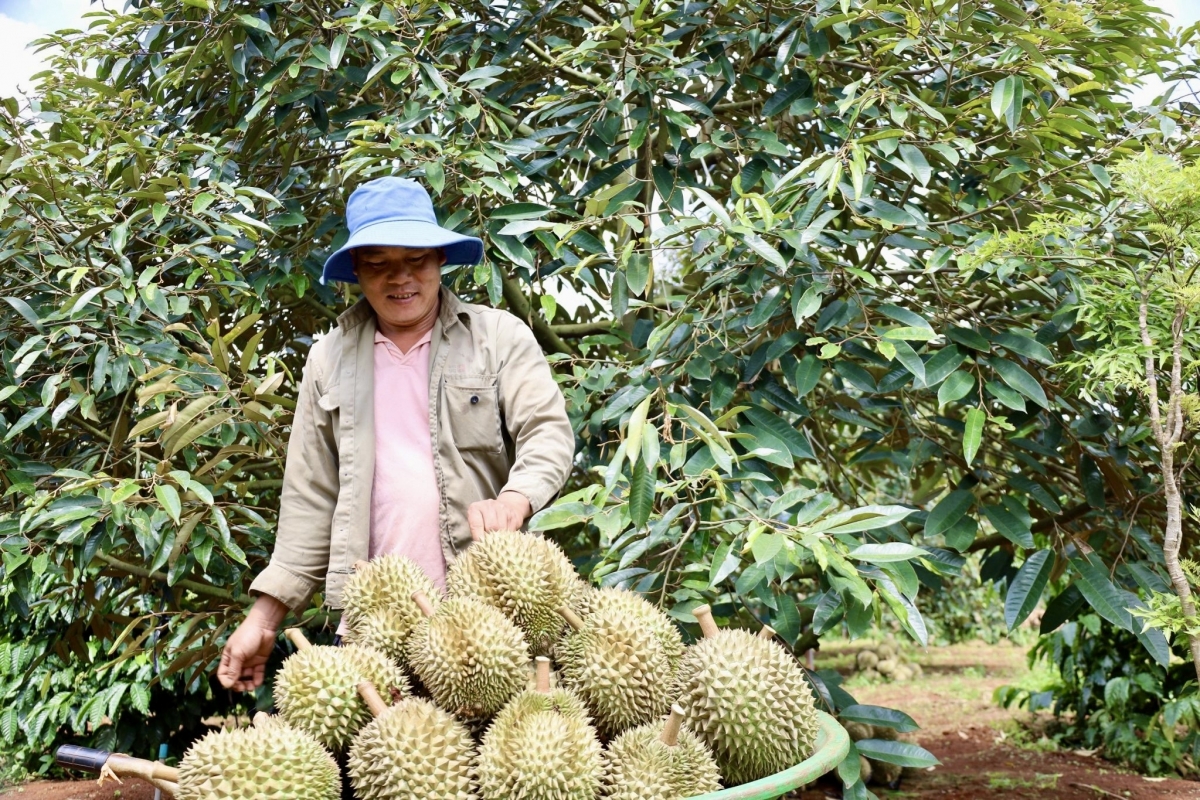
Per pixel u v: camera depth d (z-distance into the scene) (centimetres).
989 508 273
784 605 261
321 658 138
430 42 346
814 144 360
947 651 880
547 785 119
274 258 338
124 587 358
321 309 364
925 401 363
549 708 132
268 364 287
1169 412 236
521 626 150
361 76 327
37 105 283
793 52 299
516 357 215
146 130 322
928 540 276
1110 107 306
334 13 347
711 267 299
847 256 340
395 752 122
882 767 441
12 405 300
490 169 286
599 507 222
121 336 277
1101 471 304
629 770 123
